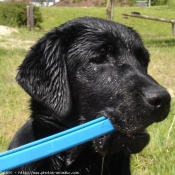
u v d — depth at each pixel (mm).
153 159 1148
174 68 2594
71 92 740
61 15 6844
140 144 682
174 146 1232
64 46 749
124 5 11469
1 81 2086
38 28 5625
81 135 633
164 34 5781
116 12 7168
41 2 12469
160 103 640
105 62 728
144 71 726
